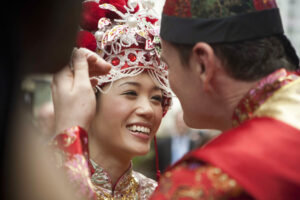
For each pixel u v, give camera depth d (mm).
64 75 1237
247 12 1150
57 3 769
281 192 925
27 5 725
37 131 782
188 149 5102
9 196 697
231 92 1169
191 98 1242
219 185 945
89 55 1300
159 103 1699
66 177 1098
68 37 810
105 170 1621
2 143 700
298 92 1084
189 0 1190
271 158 969
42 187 734
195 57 1189
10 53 709
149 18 1656
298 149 987
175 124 5270
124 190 1666
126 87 1608
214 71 1167
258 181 931
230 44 1147
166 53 1273
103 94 1619
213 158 966
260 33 1156
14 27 713
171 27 1228
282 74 1112
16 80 720
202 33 1167
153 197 1010
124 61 1604
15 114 713
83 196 1086
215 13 1156
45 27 757
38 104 2199
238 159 962
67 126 1167
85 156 1151
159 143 5293
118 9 1635
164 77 1691
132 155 1637
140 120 1617
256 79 1148
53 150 1152
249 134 1023
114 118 1604
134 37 1596
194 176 974
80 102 1194
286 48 1232
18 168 704
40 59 773
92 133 1649
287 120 1042
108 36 1566
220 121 1234
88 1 1626
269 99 1099
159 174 1778
